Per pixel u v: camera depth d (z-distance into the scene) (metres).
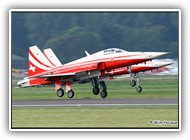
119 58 157.50
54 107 135.50
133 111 123.62
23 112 126.94
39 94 197.88
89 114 120.69
